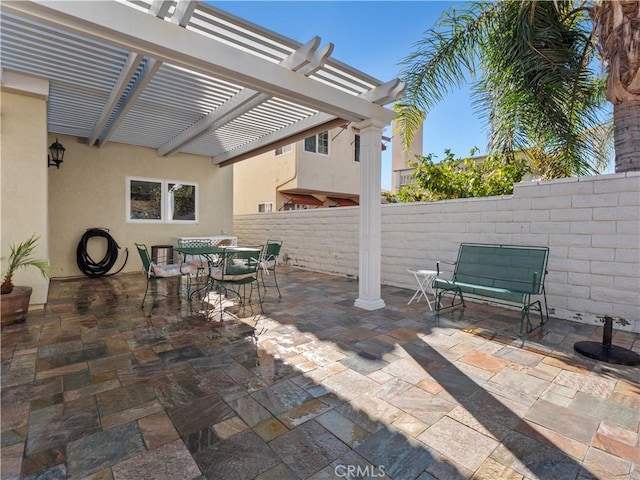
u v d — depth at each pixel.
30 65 4.21
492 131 6.14
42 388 2.56
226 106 5.38
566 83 5.09
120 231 8.16
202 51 3.25
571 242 4.29
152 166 8.62
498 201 5.00
